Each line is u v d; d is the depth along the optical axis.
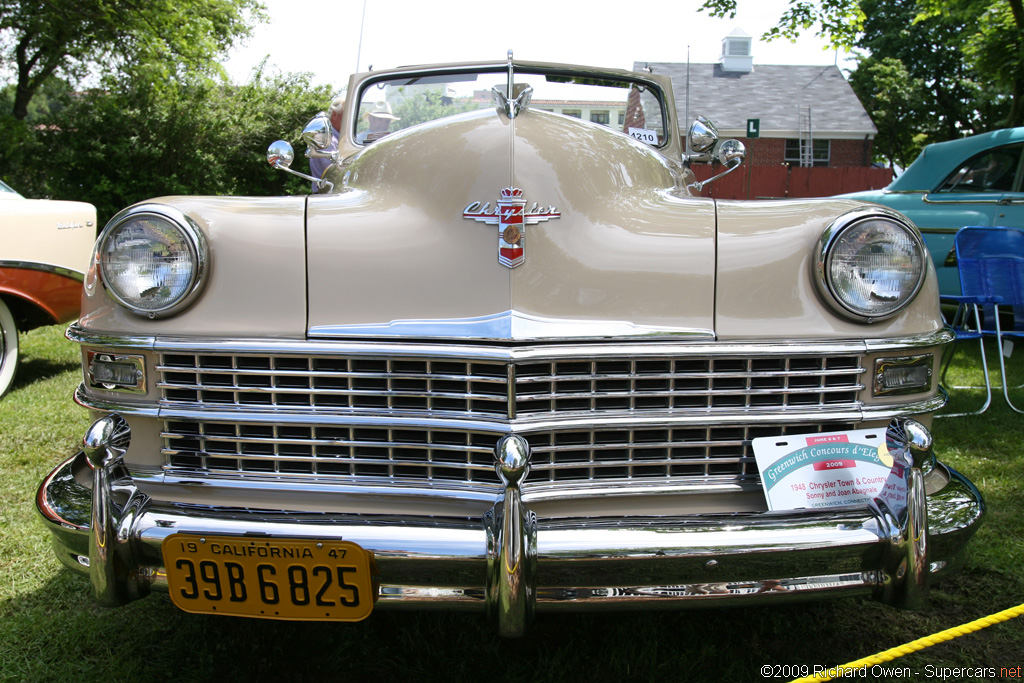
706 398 1.81
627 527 1.57
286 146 2.84
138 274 1.83
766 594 1.60
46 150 14.38
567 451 1.79
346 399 1.80
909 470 1.59
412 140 2.14
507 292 1.79
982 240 4.50
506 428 1.72
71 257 4.87
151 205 1.86
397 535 1.55
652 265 1.87
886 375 1.87
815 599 1.62
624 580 1.56
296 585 1.58
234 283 1.85
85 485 1.83
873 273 1.84
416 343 1.77
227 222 1.88
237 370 1.81
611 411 1.78
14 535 2.68
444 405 1.78
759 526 1.59
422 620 2.19
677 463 1.81
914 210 6.86
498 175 1.88
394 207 1.96
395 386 1.79
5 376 4.62
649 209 2.00
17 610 2.22
